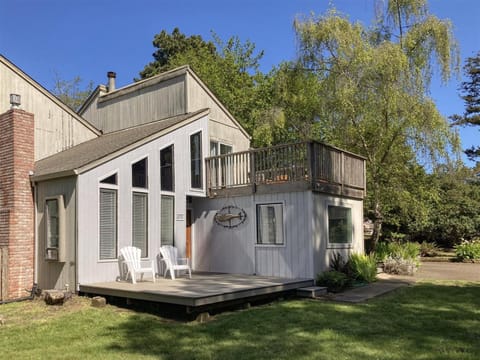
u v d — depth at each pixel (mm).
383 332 6398
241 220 12055
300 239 10820
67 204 9773
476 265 17031
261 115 18938
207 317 7559
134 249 10219
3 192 10734
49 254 10016
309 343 5859
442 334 6262
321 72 16062
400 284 11375
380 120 15266
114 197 10250
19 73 12867
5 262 9992
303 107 18000
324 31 15109
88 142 14078
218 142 14594
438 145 14180
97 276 9695
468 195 22438
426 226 21250
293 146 11180
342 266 11578
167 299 7641
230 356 5363
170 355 5445
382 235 21797
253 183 11836
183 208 12039
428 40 14477
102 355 5465
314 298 9516
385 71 14109
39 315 7863
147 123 14469
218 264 12469
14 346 5918
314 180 10805
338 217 12141
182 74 13727
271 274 11273
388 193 15992
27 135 10898
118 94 15406
